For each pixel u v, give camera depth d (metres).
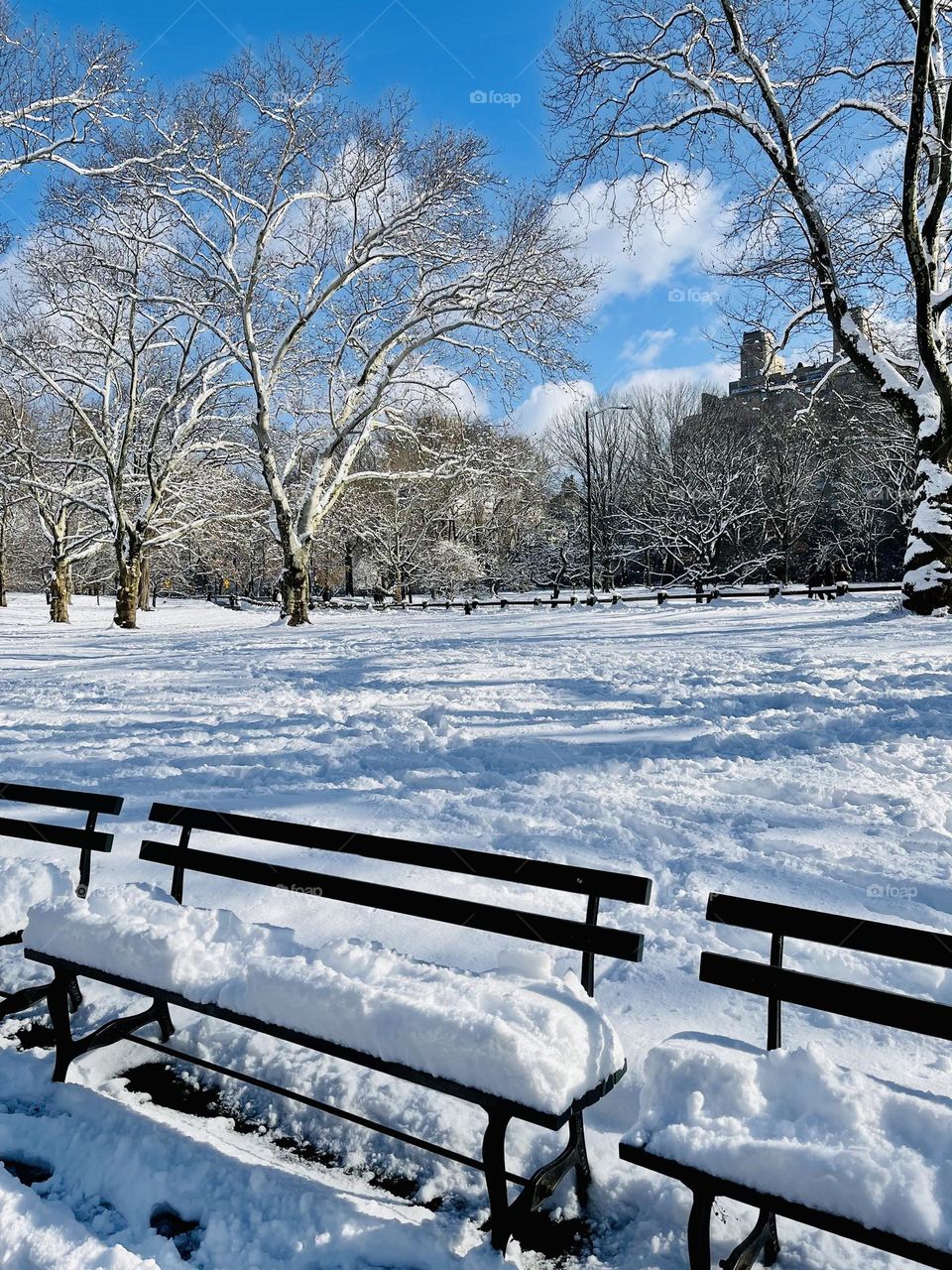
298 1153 2.95
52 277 30.92
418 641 19.42
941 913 4.16
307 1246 2.47
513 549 58.06
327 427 33.34
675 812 5.87
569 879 2.97
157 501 33.41
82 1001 3.91
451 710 9.72
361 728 9.07
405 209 28.30
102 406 34.28
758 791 6.43
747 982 2.53
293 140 27.53
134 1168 2.79
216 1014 2.96
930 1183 1.93
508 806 6.11
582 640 17.94
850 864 4.81
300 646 19.61
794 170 19.72
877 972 3.73
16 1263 2.36
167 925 3.32
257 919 4.55
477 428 35.06
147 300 29.11
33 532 52.38
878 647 13.95
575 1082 2.42
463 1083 2.46
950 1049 3.22
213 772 7.41
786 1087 2.31
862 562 53.22
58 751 8.61
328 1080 3.28
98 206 27.75
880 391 20.70
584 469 59.84
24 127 24.06
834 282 19.91
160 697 12.16
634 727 8.62
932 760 6.81
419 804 6.22
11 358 31.86
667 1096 2.39
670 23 20.48
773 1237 2.43
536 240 27.44
